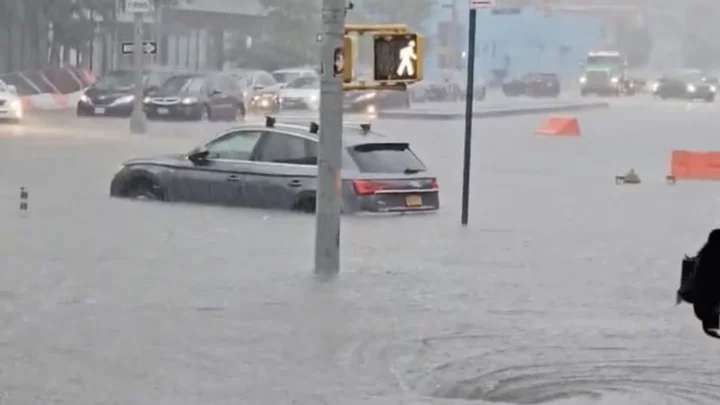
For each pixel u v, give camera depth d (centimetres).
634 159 9894
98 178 6988
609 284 3978
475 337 3141
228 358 2842
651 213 6153
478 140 11612
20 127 11350
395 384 2664
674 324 3353
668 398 2606
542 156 9969
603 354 2994
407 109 16312
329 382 2661
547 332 3222
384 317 3350
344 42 3984
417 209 5791
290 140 5778
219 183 5875
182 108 13325
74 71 17050
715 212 6269
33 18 17675
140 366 2748
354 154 5722
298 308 3431
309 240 4781
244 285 3756
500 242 4909
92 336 3022
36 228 4953
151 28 19812
